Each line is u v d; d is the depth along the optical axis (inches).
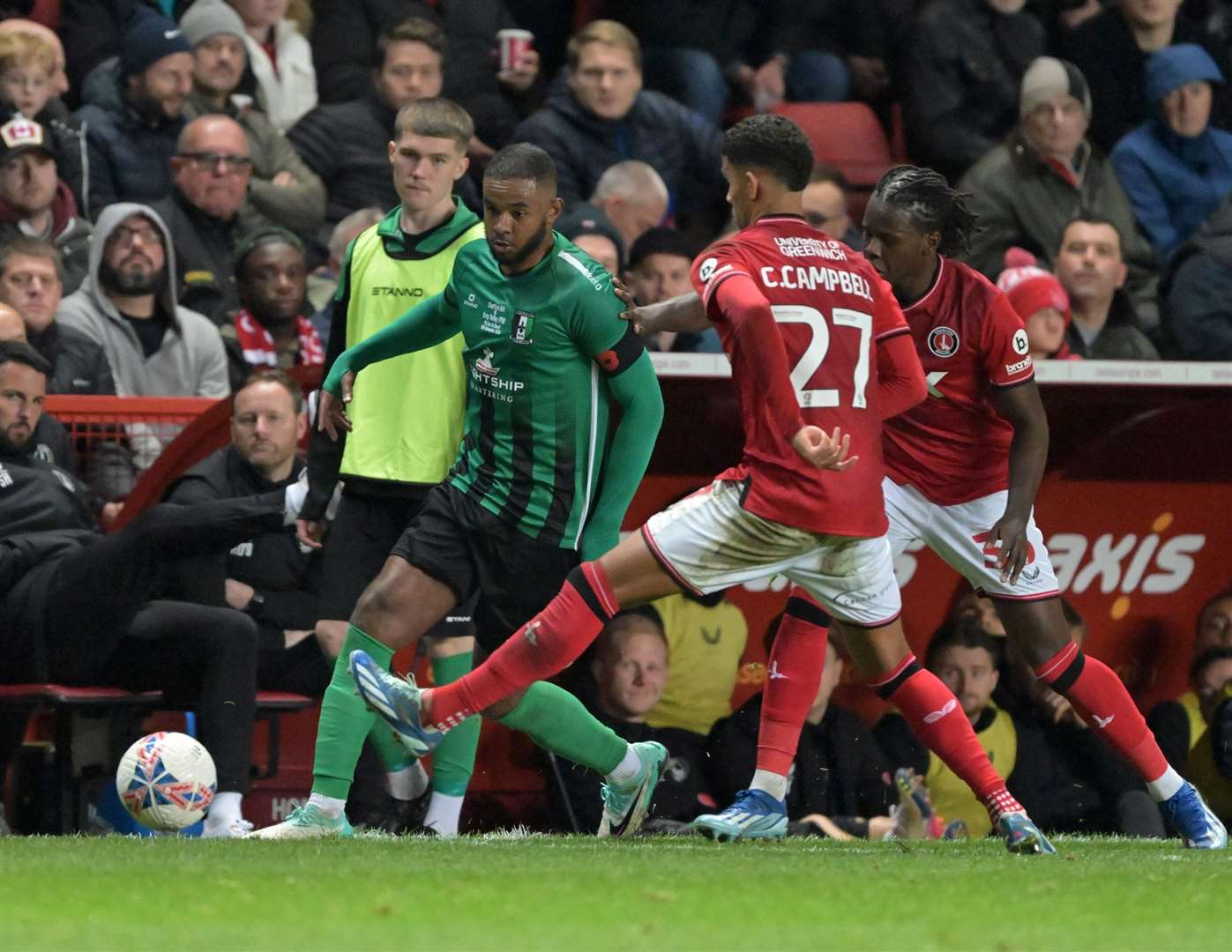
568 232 1378.0
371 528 920.9
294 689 1042.1
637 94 1608.0
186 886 567.8
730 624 1141.1
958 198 818.8
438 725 711.1
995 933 490.9
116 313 1301.7
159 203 1409.9
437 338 829.8
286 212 1502.2
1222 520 1232.8
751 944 460.8
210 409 1059.3
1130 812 1119.6
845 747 1106.1
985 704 1124.5
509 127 1686.8
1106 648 1238.9
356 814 1023.6
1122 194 1683.1
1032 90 1631.4
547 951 443.2
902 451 835.4
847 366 710.5
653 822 1019.3
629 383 796.6
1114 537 1226.6
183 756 865.5
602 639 1073.5
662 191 1529.3
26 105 1403.8
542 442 792.3
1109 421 1173.7
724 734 1106.1
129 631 935.0
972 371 815.1
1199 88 1737.2
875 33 1834.4
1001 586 825.5
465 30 1667.1
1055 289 1412.4
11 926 476.4
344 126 1556.3
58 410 1174.3
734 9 1784.0
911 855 747.4
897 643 739.4
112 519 1146.0
